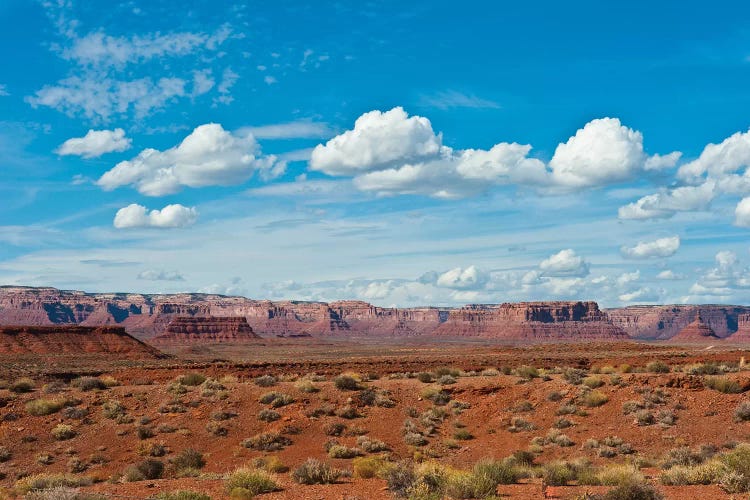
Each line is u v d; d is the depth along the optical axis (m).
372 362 89.12
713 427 36.19
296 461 35.00
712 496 18.84
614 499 18.38
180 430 40.38
